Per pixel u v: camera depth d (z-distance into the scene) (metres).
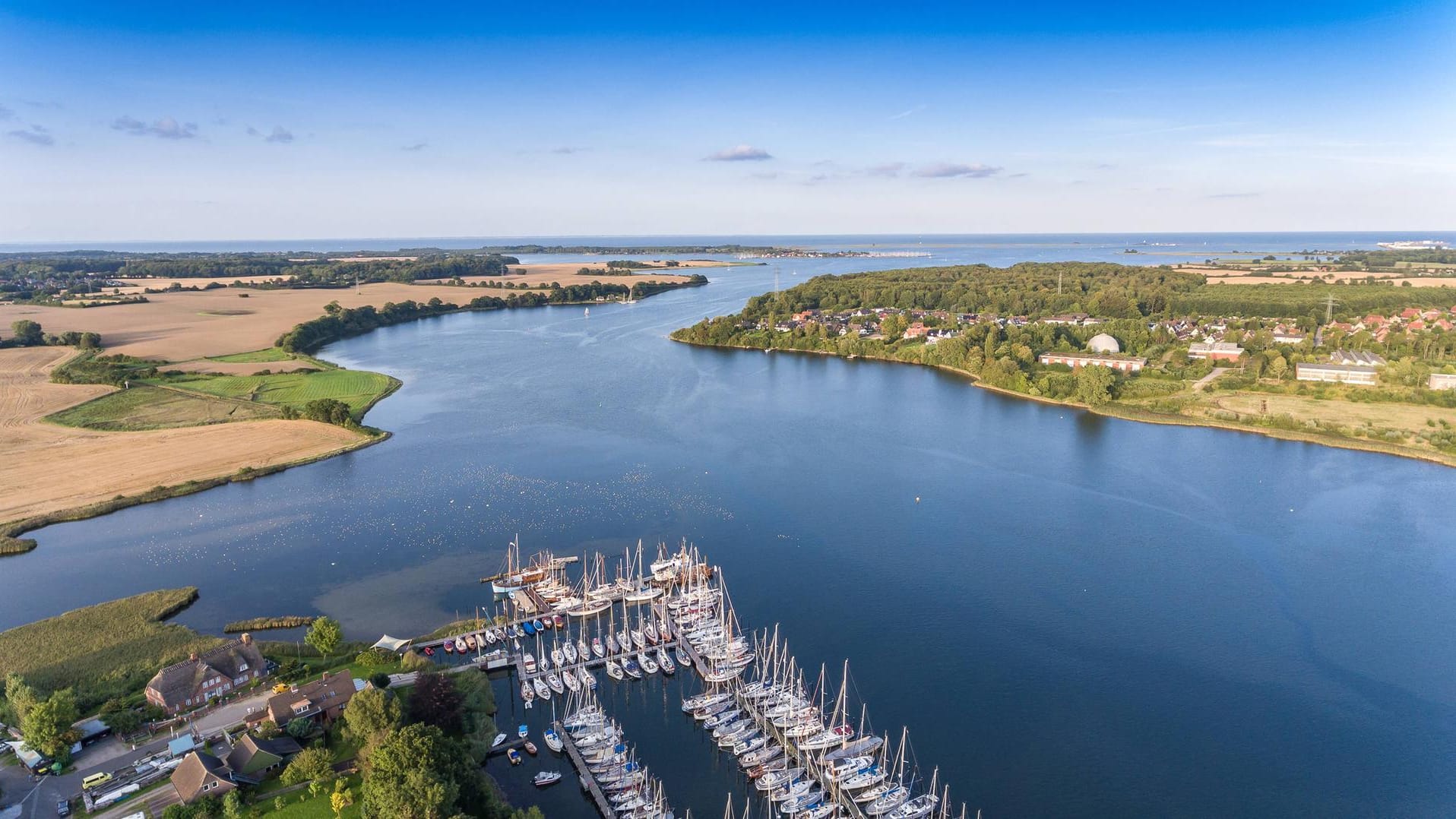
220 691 134.38
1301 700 139.12
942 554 192.62
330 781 112.12
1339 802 116.56
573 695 143.62
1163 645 155.12
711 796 119.88
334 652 149.75
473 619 165.00
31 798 109.44
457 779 109.62
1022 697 140.38
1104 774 122.19
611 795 117.88
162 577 181.62
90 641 151.25
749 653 153.88
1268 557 189.38
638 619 169.62
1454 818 113.19
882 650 154.38
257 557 191.75
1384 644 155.00
